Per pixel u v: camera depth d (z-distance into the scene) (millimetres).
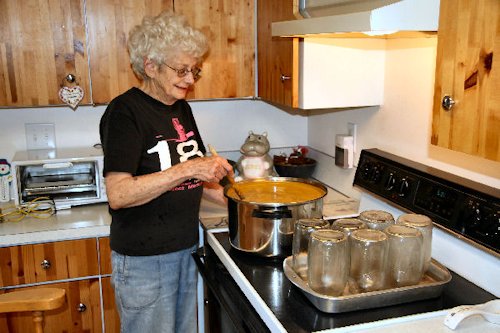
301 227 1347
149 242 1608
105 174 1510
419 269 1270
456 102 1075
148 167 1572
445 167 1558
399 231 1271
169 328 1729
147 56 1513
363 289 1252
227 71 2291
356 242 1247
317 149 2619
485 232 1279
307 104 1867
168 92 1560
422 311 1204
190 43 1499
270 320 1176
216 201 1897
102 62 2139
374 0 1224
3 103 2086
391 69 1850
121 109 1508
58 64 2102
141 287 1640
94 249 2049
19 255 1983
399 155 1818
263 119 2713
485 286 1314
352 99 1904
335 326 1133
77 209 2242
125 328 1685
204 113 2637
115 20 2113
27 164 2146
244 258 1530
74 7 2068
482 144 1017
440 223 1425
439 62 1115
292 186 1789
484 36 985
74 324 2098
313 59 1838
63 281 2049
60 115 2473
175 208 1629
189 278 1795
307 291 1222
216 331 1731
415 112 1714
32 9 2035
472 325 1116
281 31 1438
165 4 2150
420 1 1069
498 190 1311
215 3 2209
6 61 2055
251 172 2336
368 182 1803
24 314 2018
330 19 1156
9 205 2291
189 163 1487
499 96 964
